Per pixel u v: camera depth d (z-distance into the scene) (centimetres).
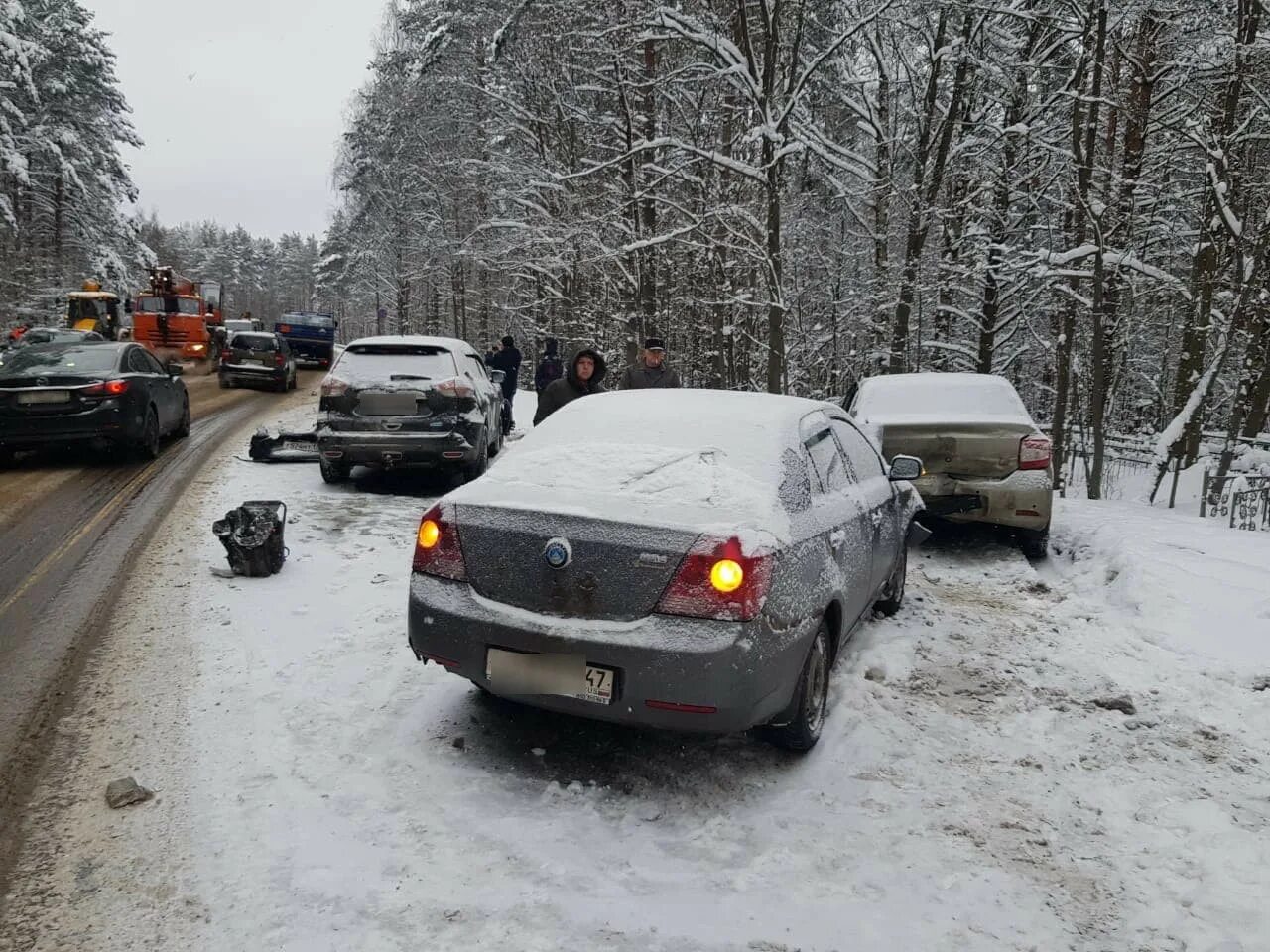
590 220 2142
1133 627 567
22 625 495
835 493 438
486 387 1093
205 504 833
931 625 575
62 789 324
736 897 275
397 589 579
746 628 318
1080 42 1509
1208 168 1189
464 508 360
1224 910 276
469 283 4031
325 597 557
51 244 5038
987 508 729
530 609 339
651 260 2034
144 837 296
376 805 321
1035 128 1661
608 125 2220
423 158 3641
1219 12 1360
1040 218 1800
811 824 321
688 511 337
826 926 262
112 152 5206
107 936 249
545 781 345
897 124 1928
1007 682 474
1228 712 439
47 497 851
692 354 2566
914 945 255
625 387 829
